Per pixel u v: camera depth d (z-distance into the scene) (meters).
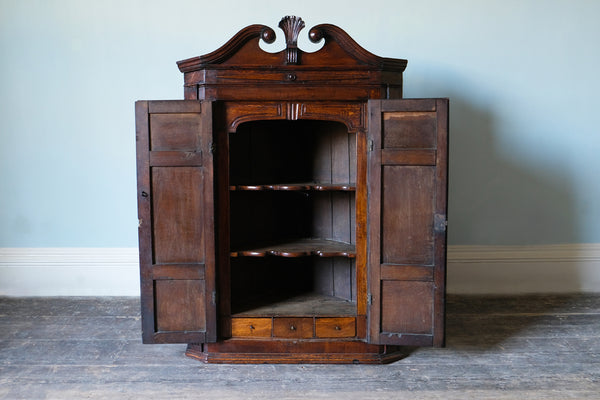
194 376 2.41
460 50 3.64
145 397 2.20
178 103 2.41
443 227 2.38
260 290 3.12
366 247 2.50
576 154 3.72
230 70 2.43
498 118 3.69
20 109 3.60
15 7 3.54
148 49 3.59
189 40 3.60
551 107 3.69
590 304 3.51
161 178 2.45
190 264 2.48
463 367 2.51
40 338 2.87
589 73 3.66
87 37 3.57
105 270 3.70
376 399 2.19
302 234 3.19
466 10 3.62
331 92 2.44
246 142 3.01
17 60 3.57
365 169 2.48
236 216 2.98
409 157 2.37
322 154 3.03
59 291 3.70
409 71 3.65
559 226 3.78
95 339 2.86
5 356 2.62
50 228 3.69
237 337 2.58
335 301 2.85
